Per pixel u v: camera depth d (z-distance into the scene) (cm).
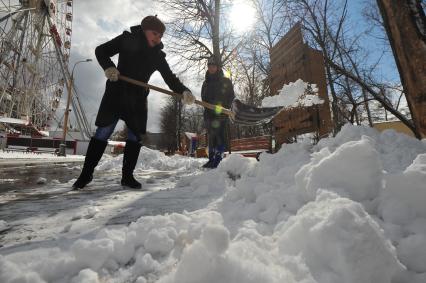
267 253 107
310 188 140
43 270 101
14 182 416
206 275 87
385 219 121
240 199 190
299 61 484
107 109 301
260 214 151
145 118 320
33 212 197
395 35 258
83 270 101
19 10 3500
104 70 294
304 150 238
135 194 260
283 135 585
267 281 86
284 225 124
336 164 137
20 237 146
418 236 105
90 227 158
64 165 937
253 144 676
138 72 314
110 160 737
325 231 93
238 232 127
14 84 3653
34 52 3803
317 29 765
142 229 127
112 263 110
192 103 346
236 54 1229
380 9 271
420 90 246
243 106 390
